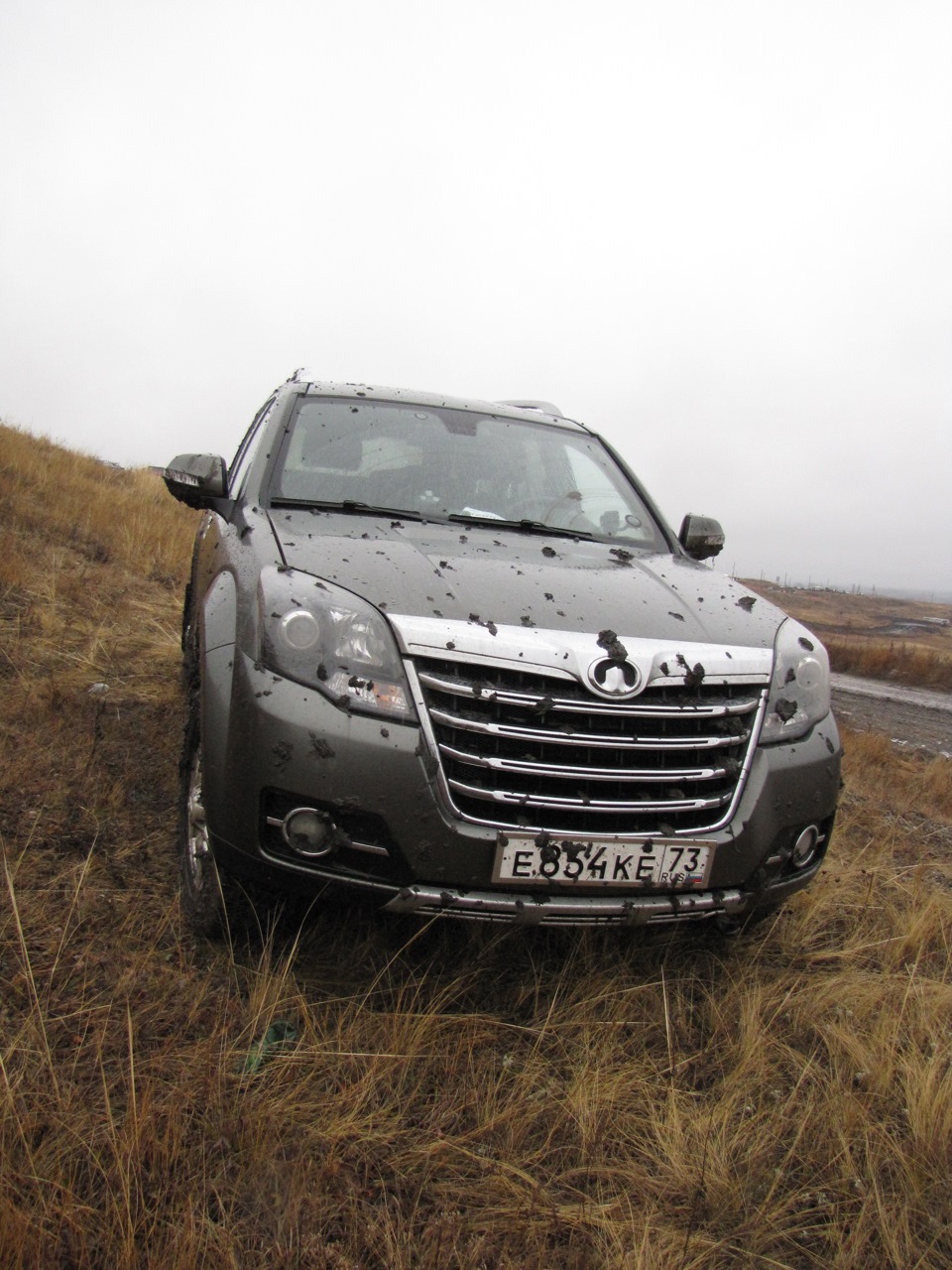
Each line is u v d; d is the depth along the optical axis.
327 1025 2.25
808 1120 2.16
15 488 9.63
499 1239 1.71
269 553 2.56
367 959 2.50
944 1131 2.12
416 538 2.90
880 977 2.88
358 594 2.33
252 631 2.31
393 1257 1.61
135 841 3.09
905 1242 1.82
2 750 3.63
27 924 2.46
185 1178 1.71
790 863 2.54
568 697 2.23
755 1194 1.92
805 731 2.55
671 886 2.30
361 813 2.12
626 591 2.72
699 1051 2.40
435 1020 2.26
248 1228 1.64
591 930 2.73
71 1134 1.75
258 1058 2.07
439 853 2.15
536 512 3.47
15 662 4.86
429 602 2.34
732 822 2.36
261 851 2.19
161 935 2.52
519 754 2.21
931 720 12.84
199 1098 1.91
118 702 4.59
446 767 2.18
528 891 2.22
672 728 2.33
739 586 3.11
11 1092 1.78
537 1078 2.18
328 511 3.10
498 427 3.87
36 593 6.33
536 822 2.22
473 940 2.59
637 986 2.55
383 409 3.72
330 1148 1.85
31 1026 2.02
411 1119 2.00
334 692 2.18
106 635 5.80
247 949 2.47
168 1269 1.50
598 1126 2.04
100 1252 1.53
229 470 4.16
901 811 5.52
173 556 9.05
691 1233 1.79
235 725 2.22
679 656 2.38
